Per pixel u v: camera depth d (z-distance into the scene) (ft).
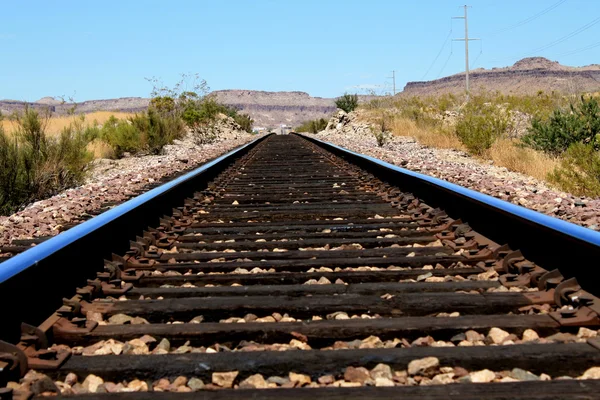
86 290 11.76
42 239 18.99
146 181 36.42
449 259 14.65
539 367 8.30
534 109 75.87
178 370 8.23
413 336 9.61
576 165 34.73
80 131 43.37
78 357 8.68
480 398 7.02
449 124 87.61
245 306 11.06
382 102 144.05
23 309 10.35
